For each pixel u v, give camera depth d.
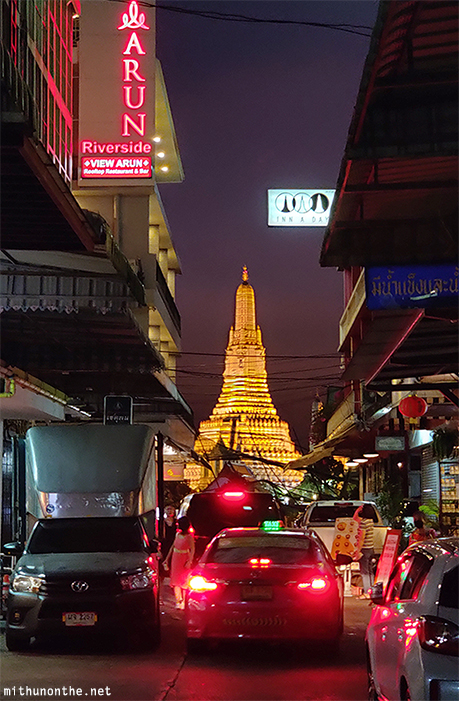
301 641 10.49
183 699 8.22
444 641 5.62
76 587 11.33
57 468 13.52
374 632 7.38
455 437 21.11
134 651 11.21
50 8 19.08
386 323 12.64
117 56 27.56
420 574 6.68
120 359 18.17
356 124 8.99
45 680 9.16
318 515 20.55
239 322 124.38
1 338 17.09
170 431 37.09
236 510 18.80
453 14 7.42
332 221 10.70
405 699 6.17
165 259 39.25
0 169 8.22
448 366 15.21
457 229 10.70
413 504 23.25
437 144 8.88
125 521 13.19
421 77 8.52
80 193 30.62
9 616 11.33
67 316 14.92
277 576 10.48
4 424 22.23
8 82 7.70
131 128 28.02
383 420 28.19
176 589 16.09
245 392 116.19
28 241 10.45
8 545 13.37
